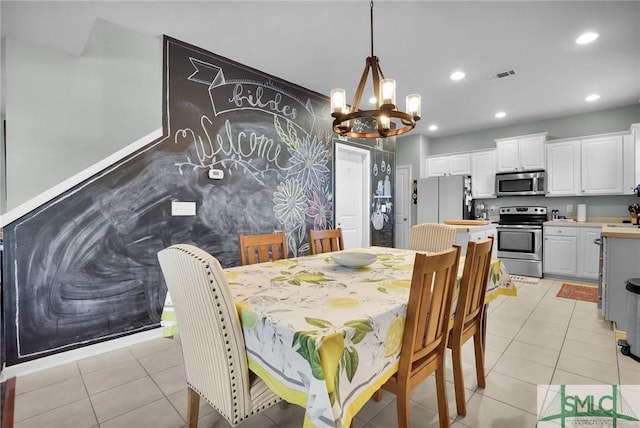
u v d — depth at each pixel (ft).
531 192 15.83
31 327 6.82
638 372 6.54
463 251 11.01
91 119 9.90
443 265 4.01
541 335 8.50
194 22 7.98
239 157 10.12
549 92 12.57
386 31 8.38
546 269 14.92
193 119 9.11
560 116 15.72
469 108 14.56
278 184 11.26
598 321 9.48
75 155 9.99
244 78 10.27
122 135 9.46
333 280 5.11
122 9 7.41
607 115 14.67
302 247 12.10
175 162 8.77
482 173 17.78
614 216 14.62
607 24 8.04
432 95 12.87
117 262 7.88
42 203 6.96
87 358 7.37
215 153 9.55
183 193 8.91
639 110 13.93
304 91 12.19
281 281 5.05
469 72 10.79
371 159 15.47
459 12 7.58
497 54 9.58
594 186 14.32
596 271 13.61
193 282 3.58
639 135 12.96
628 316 7.31
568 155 14.97
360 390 3.19
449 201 17.87
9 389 6.11
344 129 6.79
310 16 7.72
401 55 9.63
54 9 7.40
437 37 8.66
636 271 8.49
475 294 5.46
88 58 9.87
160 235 8.52
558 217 15.96
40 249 6.94
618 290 8.73
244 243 7.03
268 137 10.94
